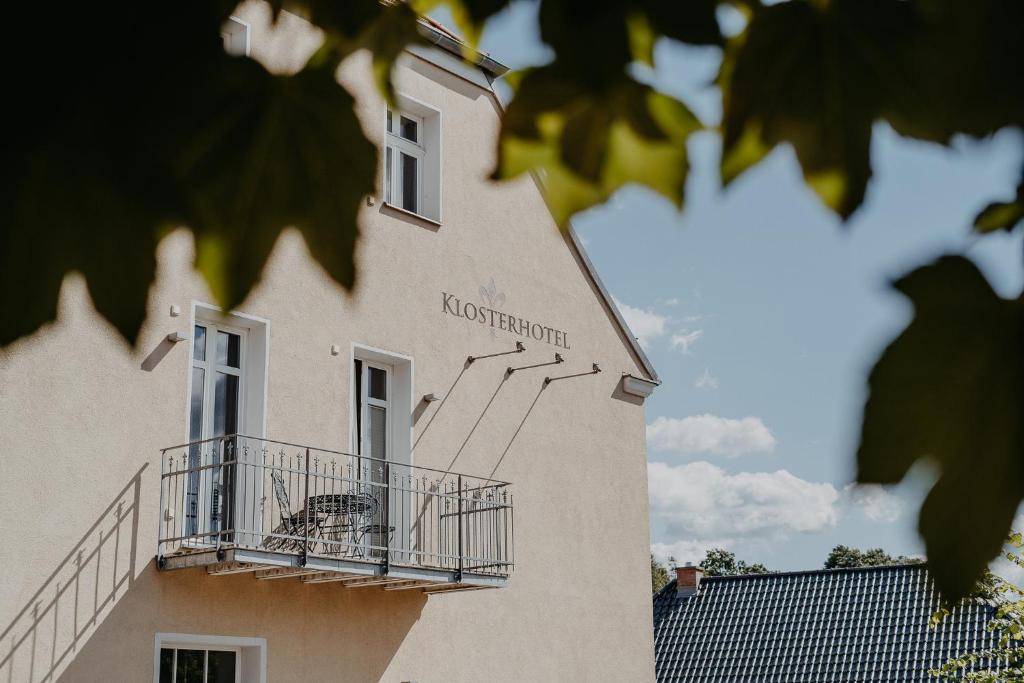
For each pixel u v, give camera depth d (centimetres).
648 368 1583
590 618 1410
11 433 916
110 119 83
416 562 1211
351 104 89
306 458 1021
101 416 973
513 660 1305
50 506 932
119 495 977
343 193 89
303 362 1137
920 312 61
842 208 80
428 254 1303
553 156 87
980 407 60
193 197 86
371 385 1240
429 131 1352
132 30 82
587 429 1467
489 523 1250
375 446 1224
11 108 81
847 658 2662
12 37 80
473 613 1274
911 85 76
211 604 1032
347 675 1134
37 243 84
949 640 2583
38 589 915
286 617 1093
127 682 959
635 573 1488
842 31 78
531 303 1425
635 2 81
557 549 1388
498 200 1409
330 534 1126
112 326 86
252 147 87
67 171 83
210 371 1077
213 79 85
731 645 2831
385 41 90
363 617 1162
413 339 1261
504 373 1364
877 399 61
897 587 2816
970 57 75
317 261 91
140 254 85
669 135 84
